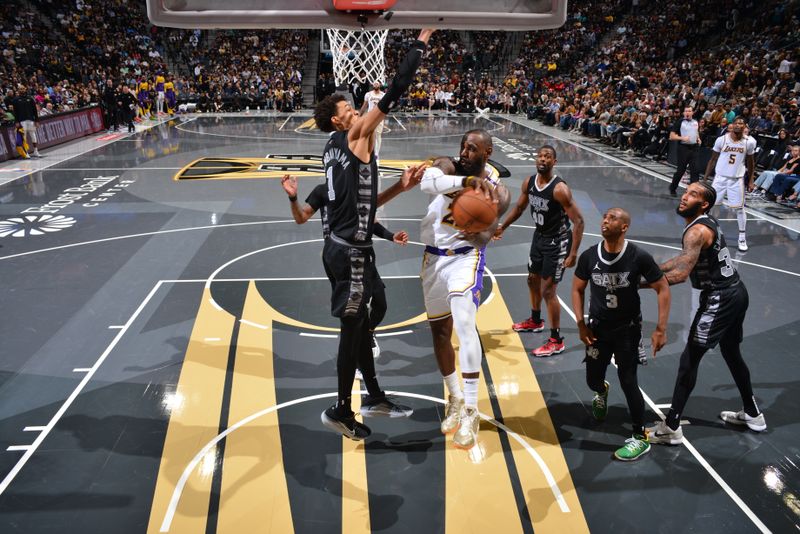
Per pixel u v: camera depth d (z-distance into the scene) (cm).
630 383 459
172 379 567
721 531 394
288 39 3375
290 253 910
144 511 406
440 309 413
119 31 3116
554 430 500
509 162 1658
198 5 312
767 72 1934
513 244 973
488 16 318
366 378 430
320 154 1772
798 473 450
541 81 3094
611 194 1295
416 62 322
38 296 748
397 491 428
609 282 449
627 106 1981
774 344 641
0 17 2738
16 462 452
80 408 521
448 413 422
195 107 2958
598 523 400
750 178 925
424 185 376
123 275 818
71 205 1178
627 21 3259
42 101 2084
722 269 463
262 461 457
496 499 421
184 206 1176
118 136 2114
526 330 673
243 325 675
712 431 500
